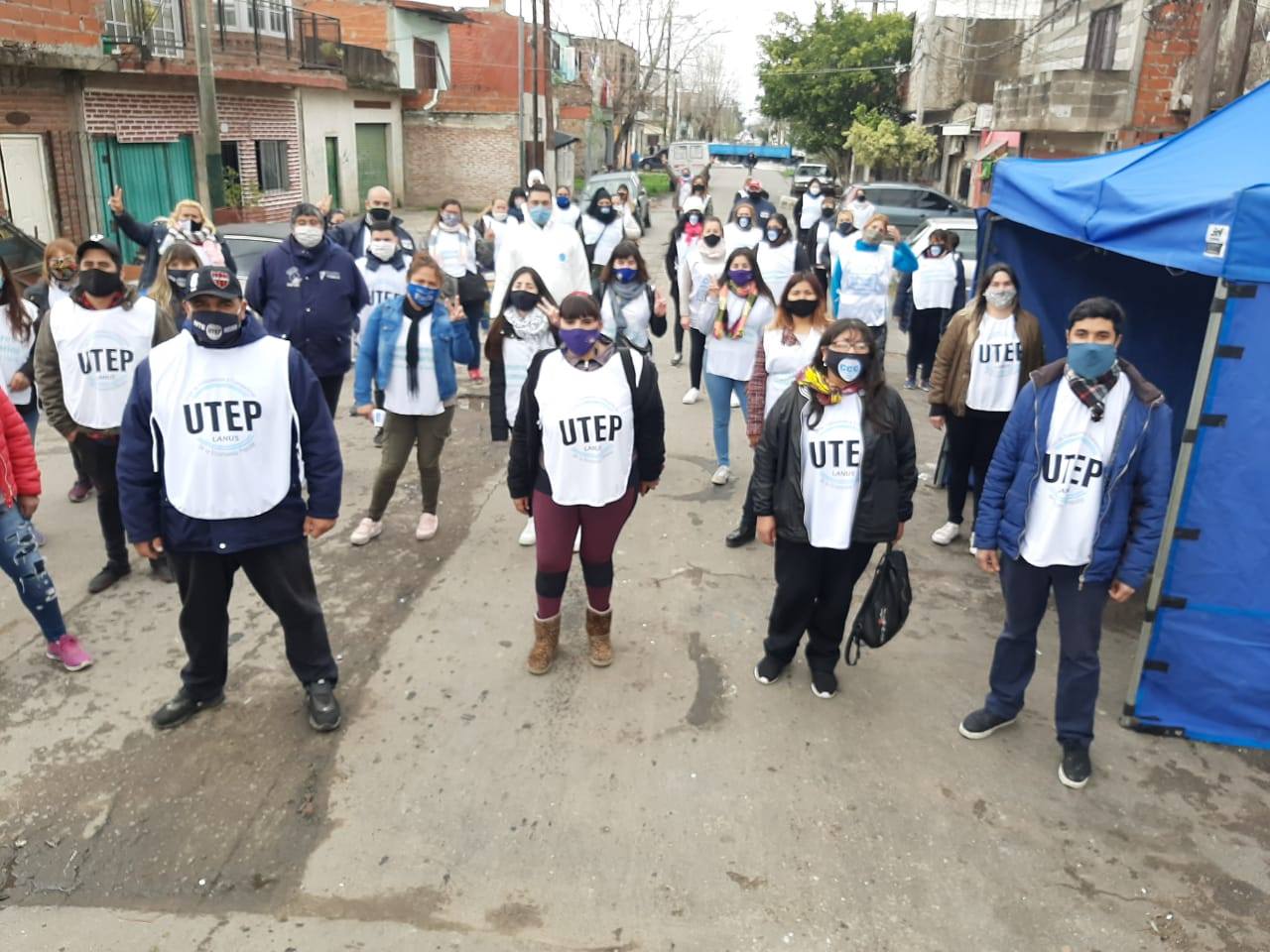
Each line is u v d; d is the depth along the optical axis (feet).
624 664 15.62
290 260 21.38
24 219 45.75
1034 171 19.85
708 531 20.99
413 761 13.10
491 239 40.24
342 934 10.31
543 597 14.89
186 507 12.33
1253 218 11.94
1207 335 12.48
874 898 10.93
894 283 53.11
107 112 51.78
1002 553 13.21
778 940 10.34
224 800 12.26
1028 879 11.27
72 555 19.07
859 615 14.23
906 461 13.67
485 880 11.07
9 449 14.01
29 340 18.60
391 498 21.95
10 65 43.75
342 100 88.38
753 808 12.32
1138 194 14.33
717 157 240.12
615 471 14.17
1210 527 13.09
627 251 22.67
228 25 67.21
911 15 121.80
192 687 13.73
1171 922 10.68
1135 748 13.71
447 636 16.42
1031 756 13.52
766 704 14.61
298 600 13.29
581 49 178.60
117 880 10.99
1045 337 22.21
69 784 12.48
